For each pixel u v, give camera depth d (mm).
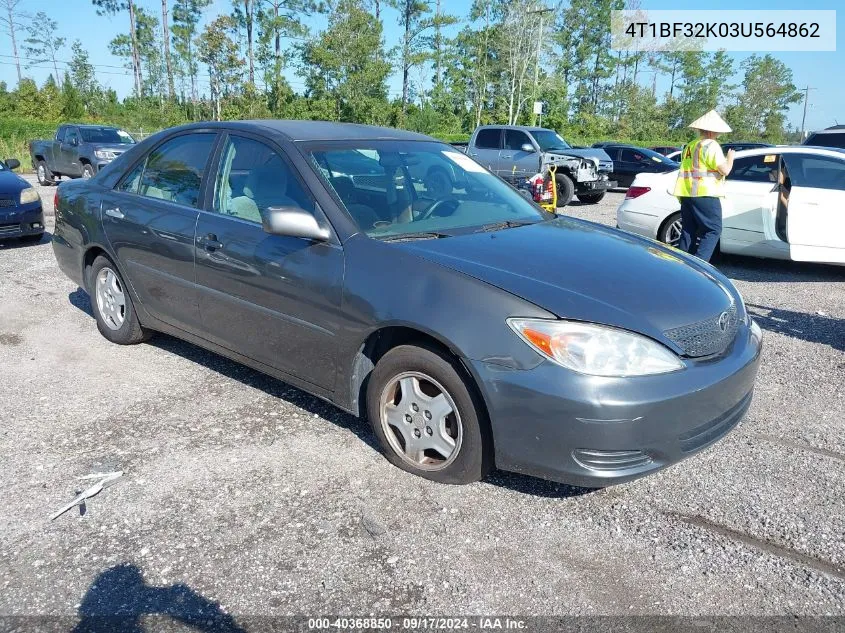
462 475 3021
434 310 2881
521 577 2541
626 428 2625
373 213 3457
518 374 2699
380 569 2570
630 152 20328
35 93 50062
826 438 3711
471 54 61438
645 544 2752
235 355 3951
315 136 3844
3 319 5570
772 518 2939
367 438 3586
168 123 51312
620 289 2939
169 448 3459
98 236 4703
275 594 2430
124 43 70688
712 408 2838
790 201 7465
